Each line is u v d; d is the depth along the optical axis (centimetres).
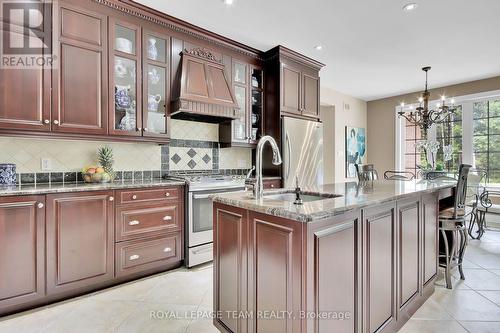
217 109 318
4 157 237
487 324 186
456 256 272
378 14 277
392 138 612
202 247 292
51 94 224
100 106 249
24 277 196
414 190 206
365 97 624
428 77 477
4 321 187
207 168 372
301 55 385
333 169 570
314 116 418
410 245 197
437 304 213
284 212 125
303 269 119
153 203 262
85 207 221
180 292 230
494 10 267
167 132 297
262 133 389
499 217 463
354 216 144
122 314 196
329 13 276
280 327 132
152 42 286
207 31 316
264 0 254
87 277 223
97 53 246
